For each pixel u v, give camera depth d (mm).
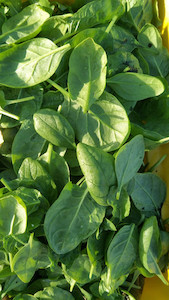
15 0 521
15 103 496
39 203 462
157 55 552
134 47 535
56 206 455
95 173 453
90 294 510
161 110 541
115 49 521
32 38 502
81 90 470
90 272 473
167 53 557
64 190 456
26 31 495
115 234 490
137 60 517
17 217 449
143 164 562
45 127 472
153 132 506
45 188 475
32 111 490
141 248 495
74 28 493
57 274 503
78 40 483
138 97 502
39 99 493
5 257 478
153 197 536
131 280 542
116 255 486
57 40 488
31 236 452
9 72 485
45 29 505
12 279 494
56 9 549
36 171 472
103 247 493
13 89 498
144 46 542
